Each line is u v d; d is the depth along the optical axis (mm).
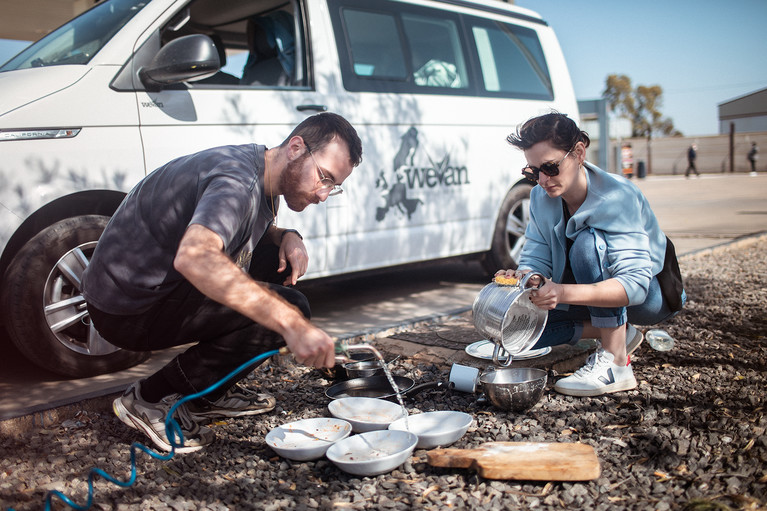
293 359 3461
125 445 2451
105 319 2297
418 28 4664
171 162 2238
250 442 2467
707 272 5727
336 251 4062
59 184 2998
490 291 2672
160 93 3340
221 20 4578
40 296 2963
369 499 1970
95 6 3785
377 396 2877
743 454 2127
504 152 5102
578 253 2701
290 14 4078
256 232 2242
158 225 2156
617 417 2504
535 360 3145
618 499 1903
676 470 2064
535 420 2521
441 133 4648
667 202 14141
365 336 3793
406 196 4445
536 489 2000
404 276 6199
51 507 1974
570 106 5672
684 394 2730
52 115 2990
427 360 3316
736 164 31766
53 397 2912
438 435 2244
